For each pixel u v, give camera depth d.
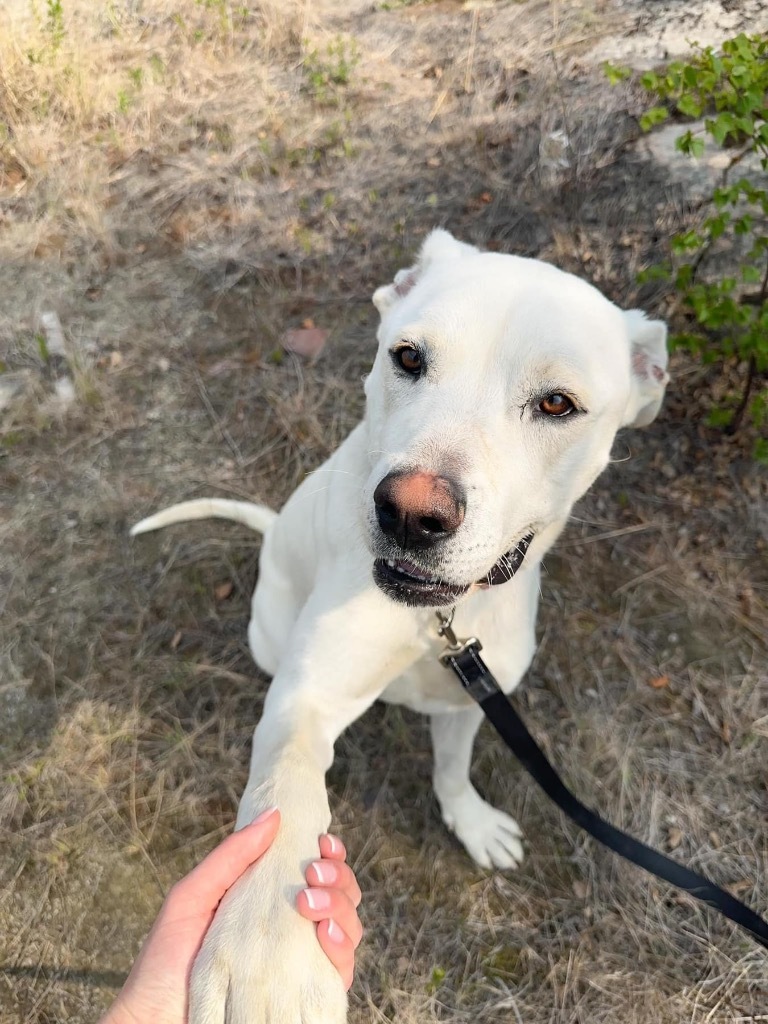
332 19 1.51
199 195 1.16
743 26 1.23
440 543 0.39
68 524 0.84
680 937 0.62
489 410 0.42
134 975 0.34
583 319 0.44
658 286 0.94
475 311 0.43
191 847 0.67
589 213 1.04
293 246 1.09
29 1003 0.60
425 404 0.42
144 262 1.08
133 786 0.69
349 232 1.10
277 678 0.50
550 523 0.49
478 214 1.09
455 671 0.52
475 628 0.51
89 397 0.93
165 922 0.34
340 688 0.48
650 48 1.23
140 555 0.82
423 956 0.62
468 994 0.61
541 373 0.42
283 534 0.63
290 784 0.39
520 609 0.53
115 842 0.66
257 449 0.90
